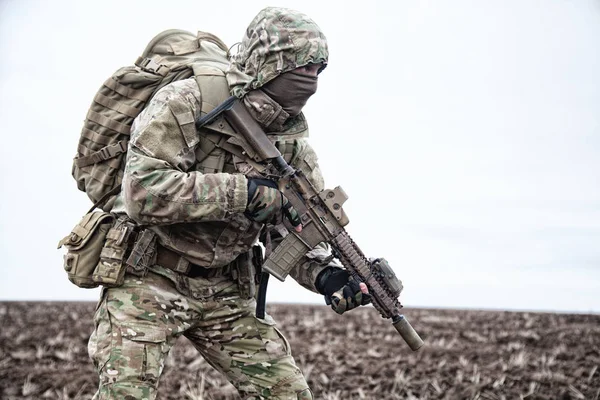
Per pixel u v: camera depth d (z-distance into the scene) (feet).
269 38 25.25
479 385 44.68
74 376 49.08
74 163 26.76
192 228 25.75
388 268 28.07
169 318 25.61
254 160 25.88
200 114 25.27
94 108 26.02
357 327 68.08
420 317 74.49
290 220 26.35
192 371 49.57
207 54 27.22
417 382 46.26
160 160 24.30
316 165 28.45
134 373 24.52
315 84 26.02
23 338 62.54
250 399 27.50
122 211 25.88
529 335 62.54
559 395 42.93
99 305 25.94
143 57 27.02
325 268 28.32
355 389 45.03
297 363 52.08
